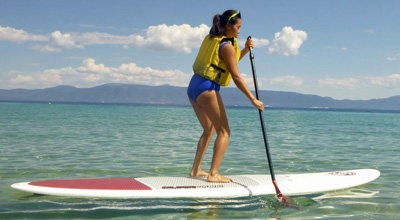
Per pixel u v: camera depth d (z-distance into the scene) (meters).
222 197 3.74
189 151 8.20
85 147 8.59
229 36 3.96
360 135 14.38
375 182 4.73
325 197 3.83
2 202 3.45
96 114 37.53
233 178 4.30
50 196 3.70
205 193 3.76
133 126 18.25
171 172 5.46
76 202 3.48
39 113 34.16
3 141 9.39
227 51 3.76
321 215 3.15
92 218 2.98
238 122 25.97
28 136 11.00
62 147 8.45
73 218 2.97
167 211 3.21
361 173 4.71
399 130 18.52
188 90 4.10
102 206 3.35
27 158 6.57
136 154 7.50
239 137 12.34
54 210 3.19
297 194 3.96
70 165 5.92
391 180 4.90
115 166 5.91
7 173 5.10
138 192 3.71
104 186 3.84
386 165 6.35
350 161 6.83
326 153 8.09
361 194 3.99
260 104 3.87
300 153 8.04
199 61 3.93
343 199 3.75
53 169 5.51
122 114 40.53
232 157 7.22
